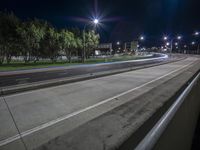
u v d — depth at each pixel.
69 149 2.98
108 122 4.23
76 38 46.12
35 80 15.17
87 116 6.40
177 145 4.22
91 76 16.16
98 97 9.13
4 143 4.51
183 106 4.99
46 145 3.11
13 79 15.75
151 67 28.16
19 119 6.11
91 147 3.06
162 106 5.63
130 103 6.00
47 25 37.91
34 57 37.34
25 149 4.22
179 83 10.74
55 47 39.03
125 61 47.25
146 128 3.87
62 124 5.70
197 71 19.17
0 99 8.66
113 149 3.02
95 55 77.38
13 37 31.67
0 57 31.53
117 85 12.56
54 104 7.89
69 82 13.80
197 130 8.08
